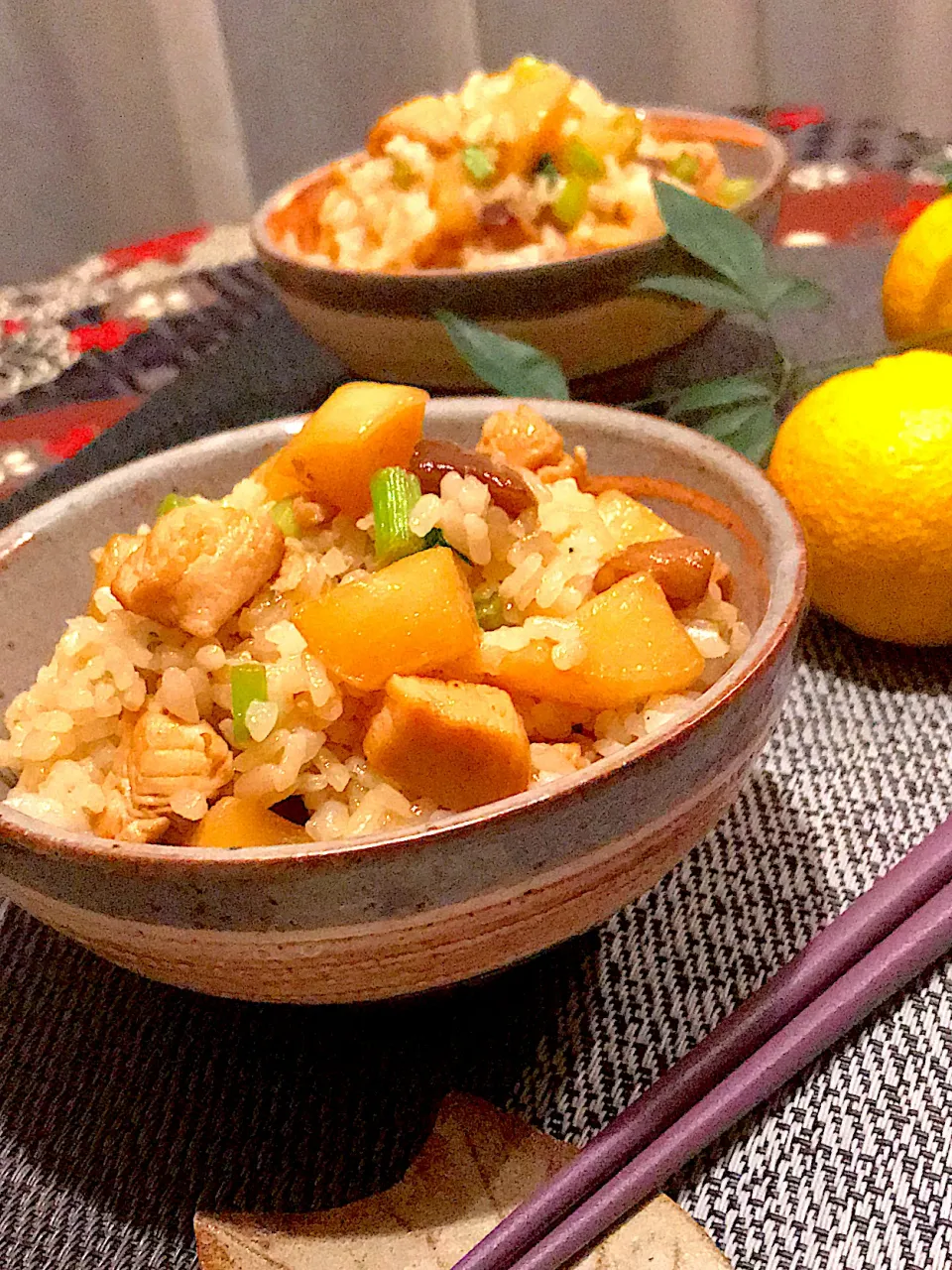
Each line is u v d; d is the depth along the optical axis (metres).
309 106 1.01
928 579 0.35
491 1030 0.30
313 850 0.24
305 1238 0.27
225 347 0.54
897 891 0.30
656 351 0.45
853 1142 0.28
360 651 0.27
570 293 0.41
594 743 0.29
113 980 0.32
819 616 0.40
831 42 0.96
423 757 0.26
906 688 0.37
